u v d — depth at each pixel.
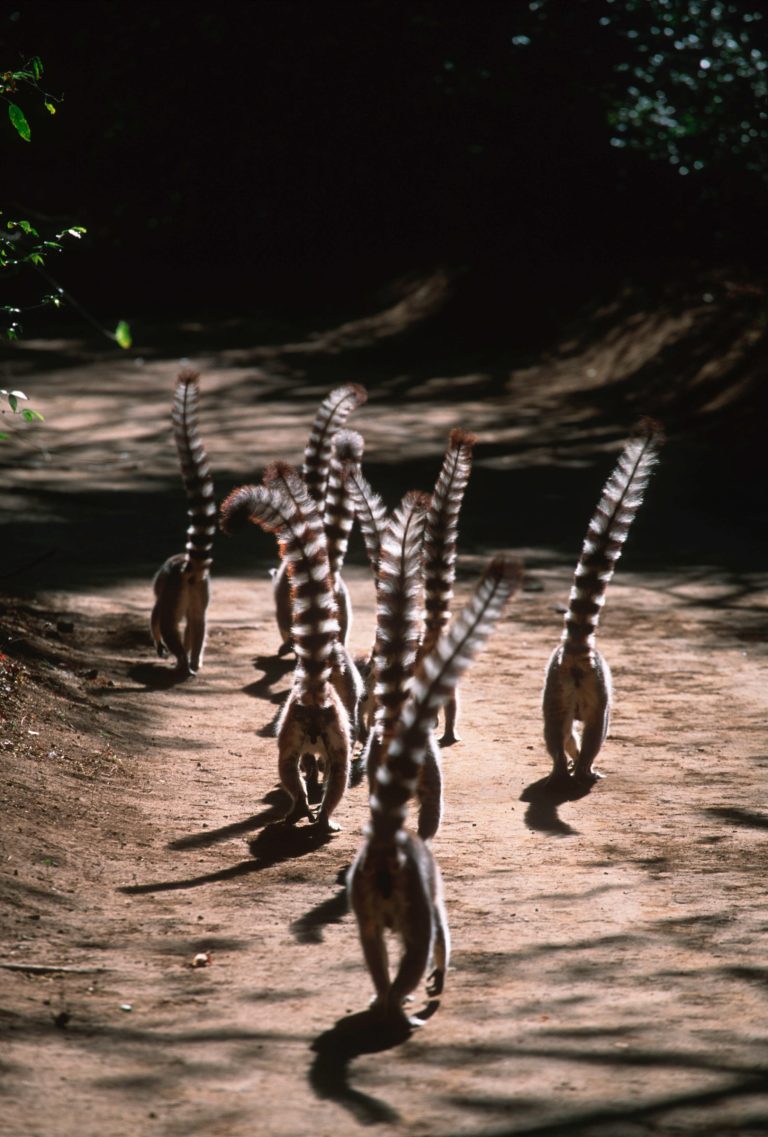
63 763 14.64
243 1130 7.31
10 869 11.32
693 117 61.81
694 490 38.09
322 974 9.80
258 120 75.62
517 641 23.59
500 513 35.78
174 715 18.09
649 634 24.05
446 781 15.66
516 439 47.09
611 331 58.41
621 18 64.88
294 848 12.96
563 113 68.31
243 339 68.25
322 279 77.00
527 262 67.62
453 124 72.12
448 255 72.25
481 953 10.35
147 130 75.75
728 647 23.05
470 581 27.84
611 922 11.05
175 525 32.97
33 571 27.17
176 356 64.31
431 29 71.06
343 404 20.66
